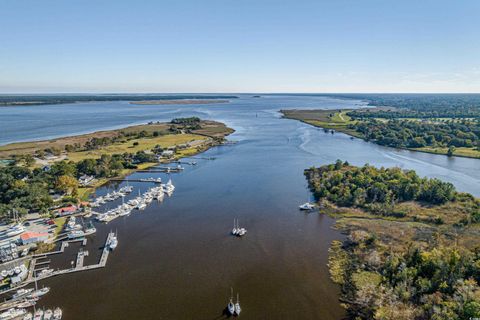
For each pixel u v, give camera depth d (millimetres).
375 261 92875
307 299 80375
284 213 133500
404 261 88000
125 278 89750
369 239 105375
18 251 102750
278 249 104500
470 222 116812
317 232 116250
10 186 145000
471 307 64562
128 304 79375
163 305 78875
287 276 89938
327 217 129250
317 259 98125
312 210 136125
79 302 80188
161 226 122688
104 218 128250
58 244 109125
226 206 141875
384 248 101188
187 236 114312
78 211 136625
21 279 88375
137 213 135375
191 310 77125
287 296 81688
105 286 86375
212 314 75688
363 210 133625
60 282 88062
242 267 94688
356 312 75438
